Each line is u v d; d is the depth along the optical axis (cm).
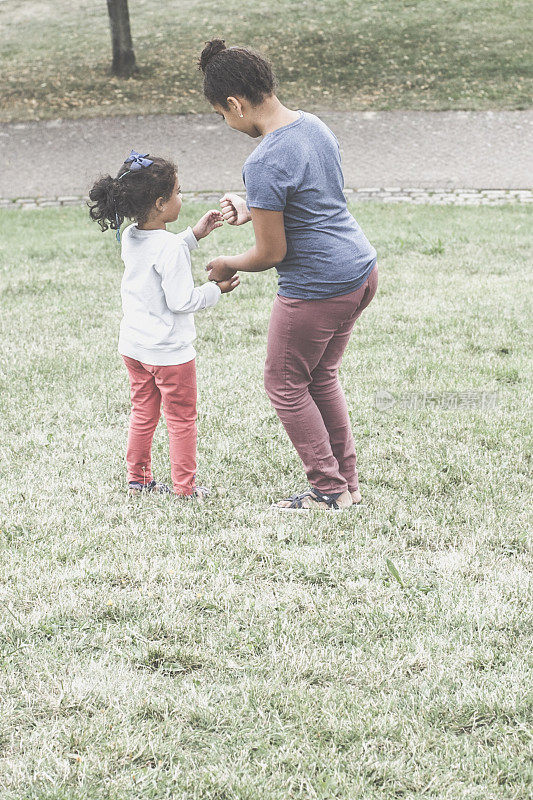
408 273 895
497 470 470
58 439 518
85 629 340
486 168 1426
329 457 425
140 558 388
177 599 356
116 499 448
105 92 1947
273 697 300
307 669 314
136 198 391
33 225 1190
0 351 670
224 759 275
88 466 484
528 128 1623
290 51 2156
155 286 408
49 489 455
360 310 401
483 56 2070
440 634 335
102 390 594
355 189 1342
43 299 824
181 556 392
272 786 265
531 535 404
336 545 402
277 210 359
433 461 484
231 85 355
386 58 2089
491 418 540
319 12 2438
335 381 426
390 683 308
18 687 304
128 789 263
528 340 685
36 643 329
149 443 451
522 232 1066
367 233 1062
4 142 1661
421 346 678
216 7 2547
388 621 343
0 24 2588
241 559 390
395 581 371
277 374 406
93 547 399
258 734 285
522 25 2275
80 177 1453
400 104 1798
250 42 2236
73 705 296
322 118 1727
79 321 752
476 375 612
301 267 377
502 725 285
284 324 389
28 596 357
